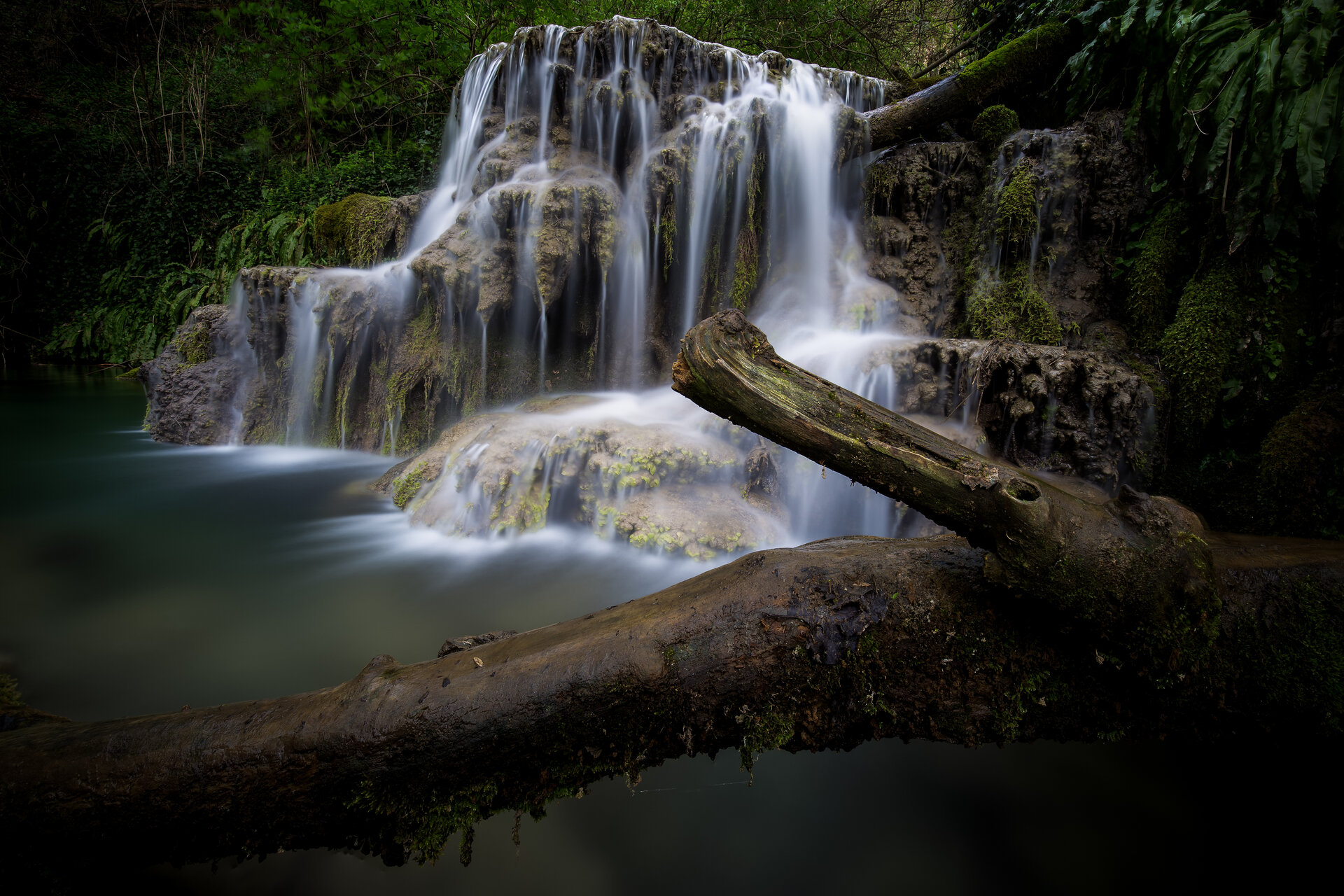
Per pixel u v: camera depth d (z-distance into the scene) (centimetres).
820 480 421
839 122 616
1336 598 175
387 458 606
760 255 627
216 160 1418
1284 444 364
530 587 349
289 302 639
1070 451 403
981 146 629
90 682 255
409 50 1133
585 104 606
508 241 554
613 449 415
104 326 1366
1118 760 204
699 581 188
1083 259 537
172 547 397
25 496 491
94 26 1717
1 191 1374
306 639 294
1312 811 188
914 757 208
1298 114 378
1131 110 518
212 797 151
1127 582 160
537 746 163
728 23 1108
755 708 172
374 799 156
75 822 148
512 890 171
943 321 595
